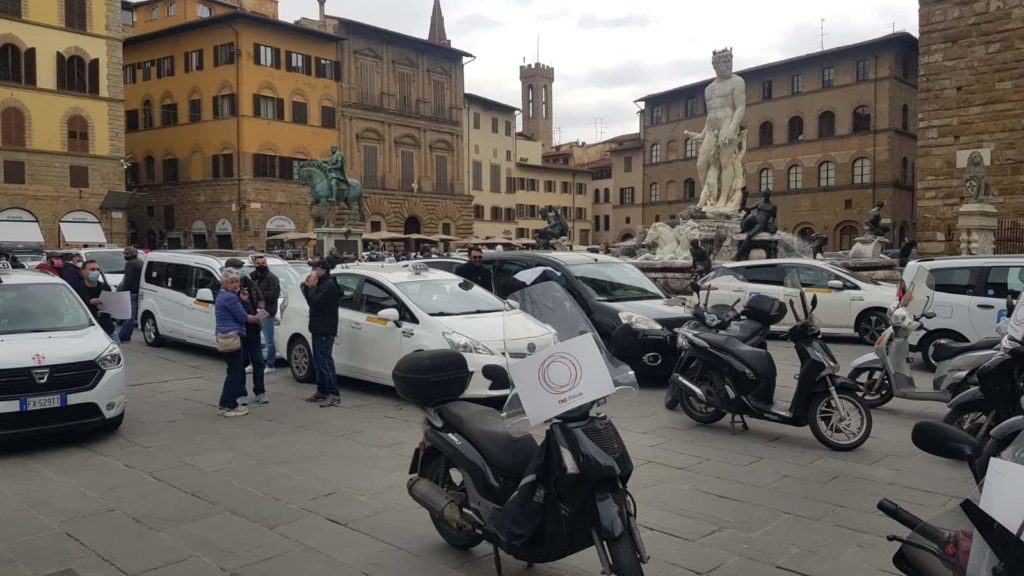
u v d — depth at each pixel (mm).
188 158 56906
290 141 57000
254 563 5309
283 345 12391
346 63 60625
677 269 22062
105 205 47156
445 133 68438
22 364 8000
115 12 47625
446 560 5355
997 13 25094
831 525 5973
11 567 5246
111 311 12664
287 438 8688
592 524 4293
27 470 7508
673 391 9820
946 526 3176
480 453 4957
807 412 8289
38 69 44656
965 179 23453
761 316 8992
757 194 67062
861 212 60438
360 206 38844
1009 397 7305
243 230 54438
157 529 5941
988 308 12367
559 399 4309
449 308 10750
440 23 104875
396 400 10750
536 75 121125
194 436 8789
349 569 5215
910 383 9602
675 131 74500
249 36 54438
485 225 76688
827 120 62750
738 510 6316
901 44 59469
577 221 89500
